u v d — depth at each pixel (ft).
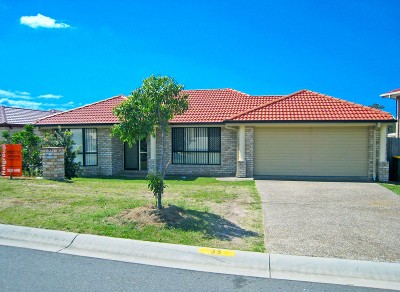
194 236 20.97
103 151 58.18
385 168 48.03
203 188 39.60
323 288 15.06
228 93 65.72
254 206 29.94
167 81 25.36
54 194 31.48
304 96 56.03
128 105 24.89
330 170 51.06
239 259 17.94
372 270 16.72
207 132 56.75
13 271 16.47
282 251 18.97
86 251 19.44
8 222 23.07
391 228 23.58
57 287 14.78
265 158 52.31
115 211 25.31
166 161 57.82
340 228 23.48
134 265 17.43
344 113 49.75
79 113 61.67
